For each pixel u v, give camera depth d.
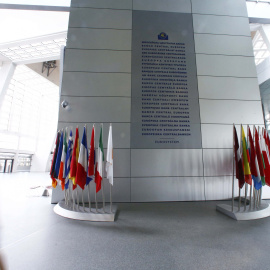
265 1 8.21
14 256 2.17
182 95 5.66
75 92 5.48
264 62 11.09
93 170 3.75
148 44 5.93
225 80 5.89
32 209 4.25
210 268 1.96
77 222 3.40
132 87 5.61
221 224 3.34
